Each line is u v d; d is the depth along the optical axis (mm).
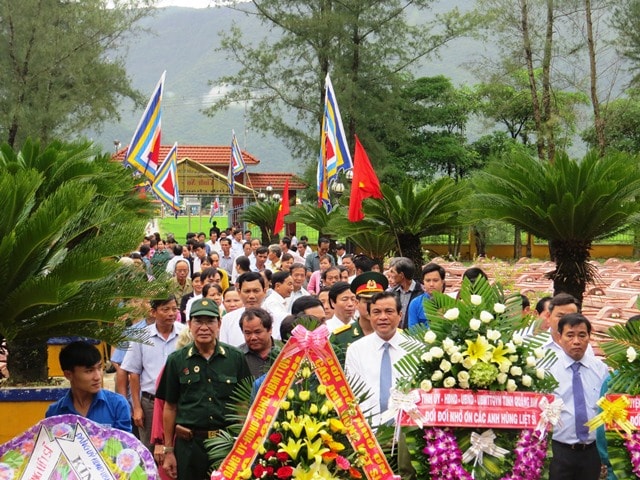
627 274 23531
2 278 6512
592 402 7641
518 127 55438
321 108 44594
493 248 43938
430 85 51531
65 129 40719
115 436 5848
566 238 12508
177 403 7719
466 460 6020
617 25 39562
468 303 6355
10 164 10930
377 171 44062
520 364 6215
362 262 13531
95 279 6656
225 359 7699
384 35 44281
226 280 15219
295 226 44469
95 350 6488
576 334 7621
